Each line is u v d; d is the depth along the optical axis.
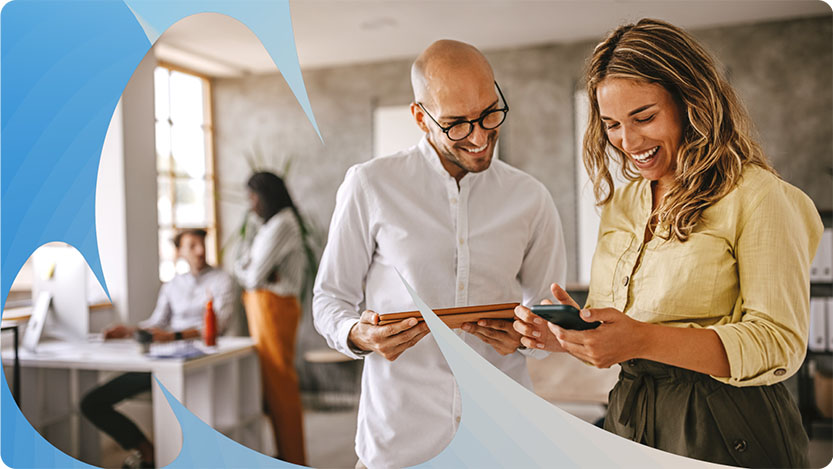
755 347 1.00
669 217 1.12
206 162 5.50
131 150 4.09
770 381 1.05
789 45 4.38
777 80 4.39
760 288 1.04
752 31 4.43
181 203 5.22
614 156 1.26
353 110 5.27
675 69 1.08
